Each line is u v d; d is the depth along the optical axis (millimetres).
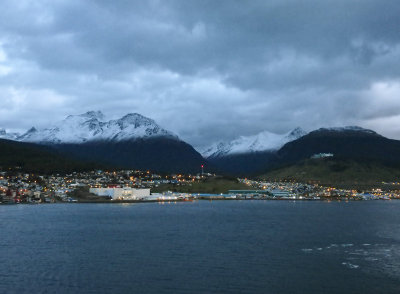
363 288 78938
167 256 109750
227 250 119000
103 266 97375
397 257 107750
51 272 91500
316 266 96938
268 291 77062
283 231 165875
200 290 77688
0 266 97500
